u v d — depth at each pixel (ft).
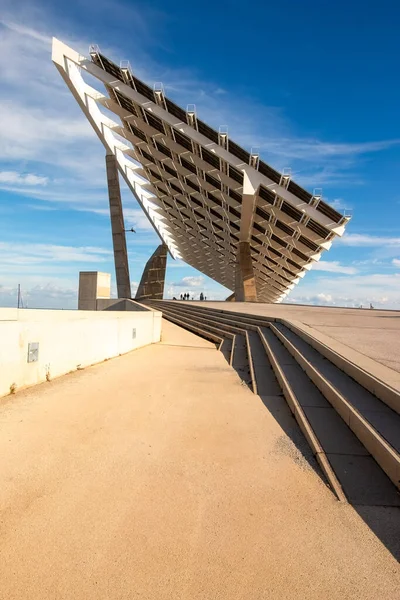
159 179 140.36
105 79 92.73
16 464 12.13
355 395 15.14
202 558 7.93
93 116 114.32
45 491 10.52
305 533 8.78
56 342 24.59
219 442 14.25
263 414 17.51
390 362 17.84
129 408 18.38
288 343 27.30
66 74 95.35
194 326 66.54
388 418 12.87
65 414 17.21
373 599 6.92
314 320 40.11
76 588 7.07
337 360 19.52
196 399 20.11
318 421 14.69
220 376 26.14
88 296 117.08
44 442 13.96
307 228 105.81
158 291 182.09
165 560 7.86
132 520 9.21
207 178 114.93
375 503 9.91
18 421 16.14
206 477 11.49
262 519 9.33
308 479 11.33
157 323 48.91
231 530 8.88
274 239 134.10
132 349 39.37
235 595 6.98
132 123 105.40
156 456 12.96
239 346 38.14
